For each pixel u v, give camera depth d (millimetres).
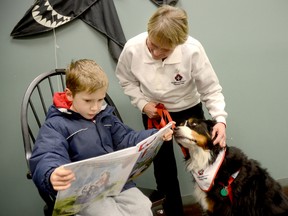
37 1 1840
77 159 1267
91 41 1981
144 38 1589
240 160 1631
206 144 1631
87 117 1314
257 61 2238
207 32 2135
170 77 1605
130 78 1745
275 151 2406
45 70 1953
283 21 2219
